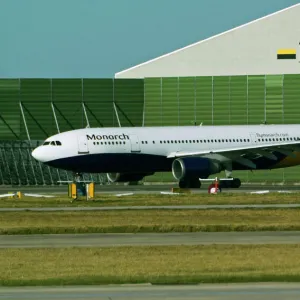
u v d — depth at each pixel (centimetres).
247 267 9575
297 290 8162
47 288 8400
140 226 13600
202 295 7925
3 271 9475
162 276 8950
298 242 11900
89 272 9356
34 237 12888
